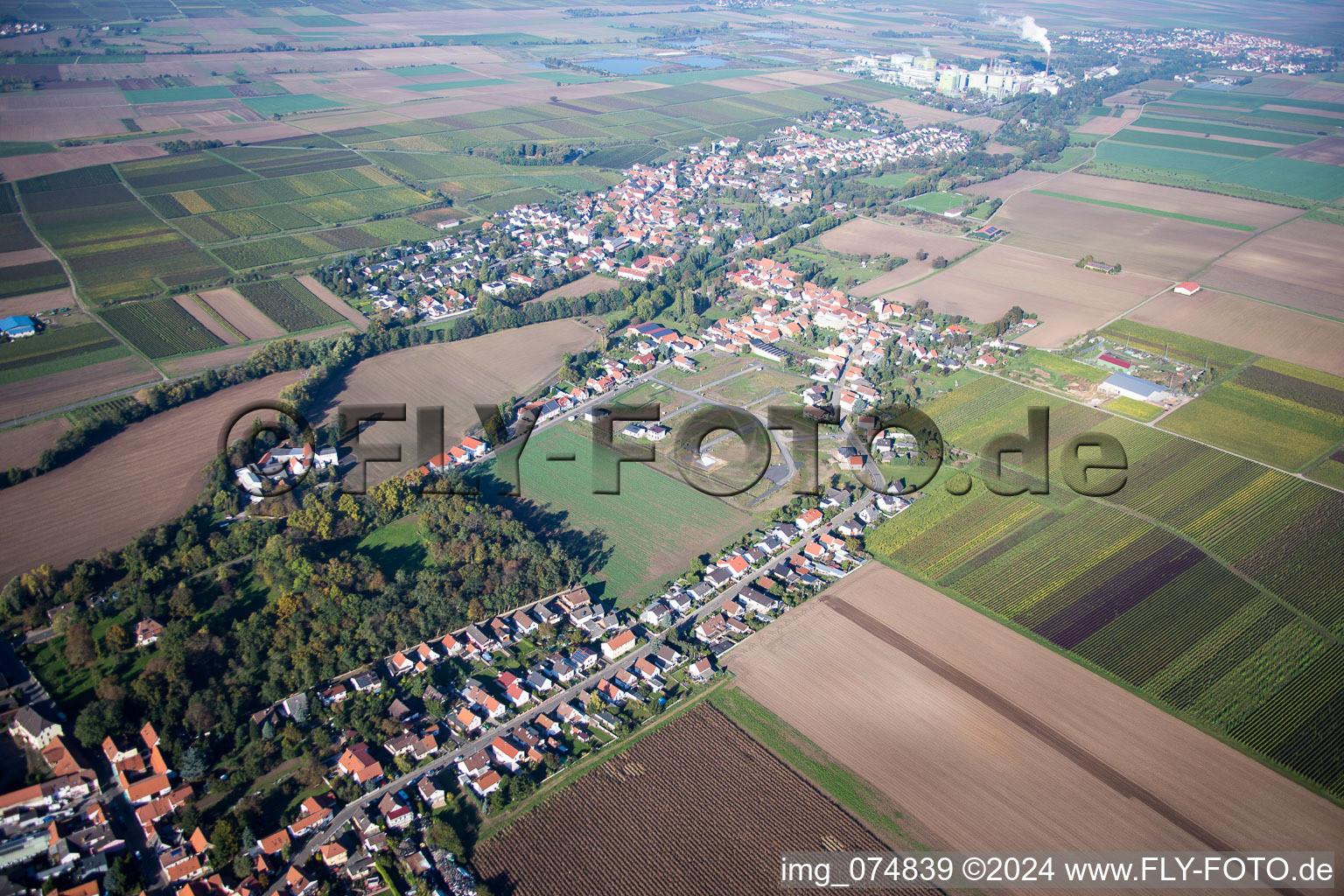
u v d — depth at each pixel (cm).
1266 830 14825
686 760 16212
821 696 17588
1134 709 17225
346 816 15162
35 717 16175
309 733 16675
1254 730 16712
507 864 14362
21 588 19088
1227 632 19088
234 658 17975
